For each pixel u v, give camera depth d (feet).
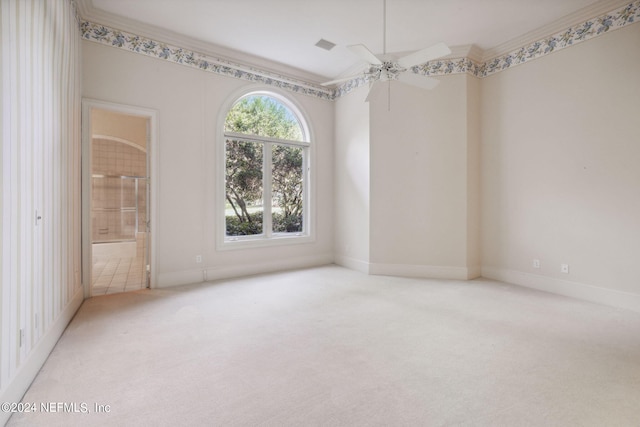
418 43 13.50
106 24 11.50
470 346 7.80
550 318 9.61
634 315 9.80
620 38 10.44
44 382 6.17
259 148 16.10
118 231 25.85
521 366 6.84
